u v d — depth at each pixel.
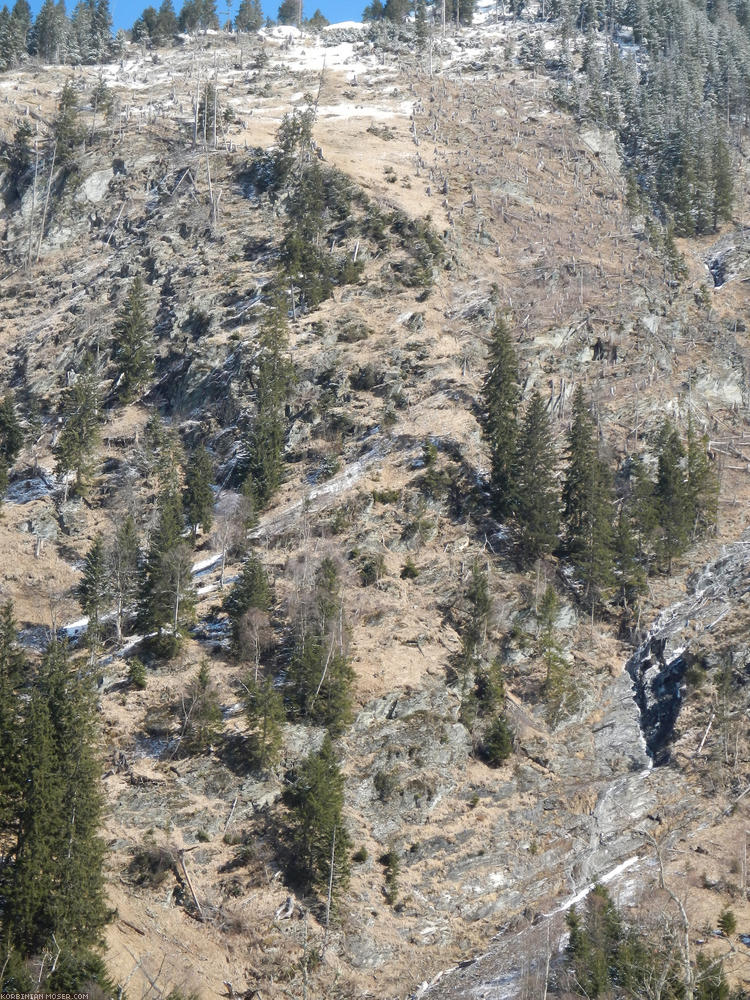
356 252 121.38
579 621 83.62
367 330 110.56
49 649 62.62
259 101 172.38
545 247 129.25
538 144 160.75
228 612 79.44
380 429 98.38
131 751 69.06
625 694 78.88
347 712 70.50
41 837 53.22
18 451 102.62
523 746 73.56
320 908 60.88
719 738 72.75
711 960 51.50
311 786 62.84
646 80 191.00
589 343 111.12
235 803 66.00
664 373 109.62
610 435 100.19
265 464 94.31
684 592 85.88
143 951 56.78
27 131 150.00
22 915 51.88
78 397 105.19
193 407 107.12
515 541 87.50
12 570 87.94
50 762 55.09
